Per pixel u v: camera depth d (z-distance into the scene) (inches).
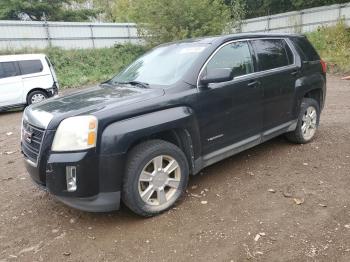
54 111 137.5
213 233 131.2
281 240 124.6
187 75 156.9
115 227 139.6
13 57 473.4
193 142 154.8
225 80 152.7
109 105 135.9
